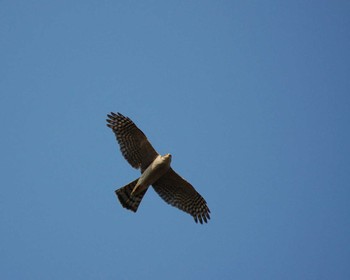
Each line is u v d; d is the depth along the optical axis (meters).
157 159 16.41
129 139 16.62
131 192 16.92
